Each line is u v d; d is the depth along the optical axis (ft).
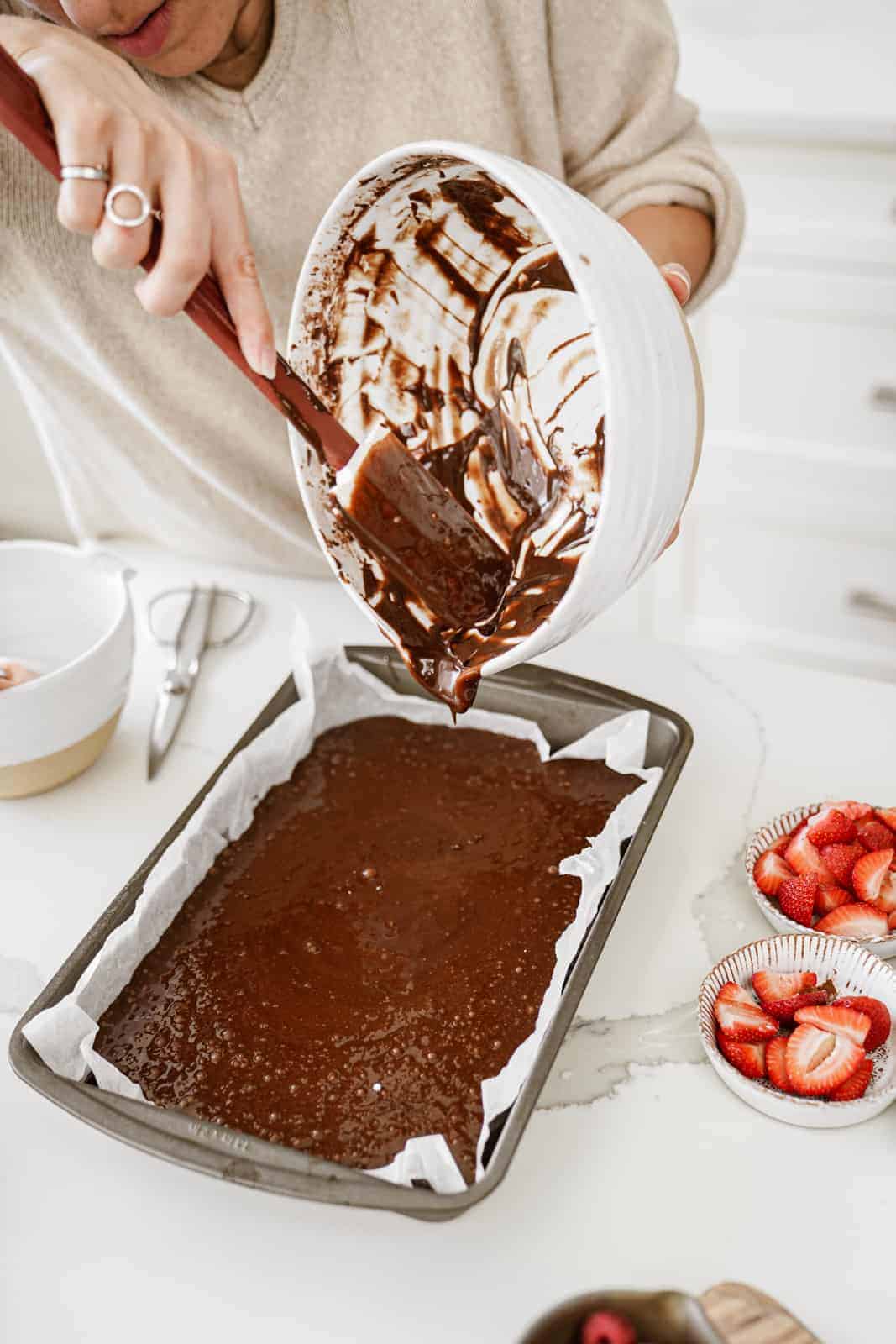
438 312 3.02
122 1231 2.68
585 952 2.92
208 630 4.36
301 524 4.60
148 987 3.12
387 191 2.70
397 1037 2.97
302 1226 2.68
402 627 2.93
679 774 3.47
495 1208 2.68
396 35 3.60
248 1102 2.84
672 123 4.09
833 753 3.74
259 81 3.58
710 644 7.30
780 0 6.80
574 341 2.92
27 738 3.52
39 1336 2.51
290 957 3.18
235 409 4.20
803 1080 2.72
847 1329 2.42
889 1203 2.62
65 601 3.96
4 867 3.54
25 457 5.10
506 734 3.85
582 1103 2.85
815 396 6.37
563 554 2.78
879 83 5.91
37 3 3.16
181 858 3.31
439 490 2.86
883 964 2.87
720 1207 2.64
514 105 3.87
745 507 6.80
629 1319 2.26
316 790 3.69
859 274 5.94
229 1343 2.48
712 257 4.12
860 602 6.82
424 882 3.37
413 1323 2.50
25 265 3.77
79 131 2.42
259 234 3.87
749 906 3.30
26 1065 2.75
